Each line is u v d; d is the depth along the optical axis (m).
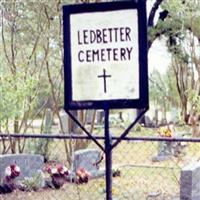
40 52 14.31
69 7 3.74
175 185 10.33
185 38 20.45
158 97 28.30
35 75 13.65
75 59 3.76
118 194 9.59
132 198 9.27
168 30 19.59
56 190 9.92
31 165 10.48
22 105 9.33
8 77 9.04
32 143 14.02
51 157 14.02
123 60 3.67
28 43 14.19
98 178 11.29
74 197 9.35
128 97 3.67
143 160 13.14
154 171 11.83
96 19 3.70
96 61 3.72
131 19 3.64
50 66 14.81
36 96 12.56
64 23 3.76
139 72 3.64
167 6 18.25
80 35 3.74
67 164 13.35
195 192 8.34
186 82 24.20
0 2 13.83
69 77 3.78
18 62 13.83
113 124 18.98
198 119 16.78
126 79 3.67
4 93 8.66
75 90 3.77
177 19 18.77
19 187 9.87
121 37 3.67
